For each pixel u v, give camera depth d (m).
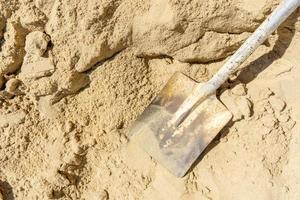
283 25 1.09
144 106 1.24
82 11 1.04
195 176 1.17
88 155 1.23
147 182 1.19
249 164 1.13
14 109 1.22
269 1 1.01
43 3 1.04
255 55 1.18
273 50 1.16
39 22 1.07
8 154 1.22
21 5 1.05
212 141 1.19
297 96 1.15
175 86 1.21
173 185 1.17
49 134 1.23
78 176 1.22
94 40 1.09
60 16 1.05
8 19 1.07
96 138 1.23
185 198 1.15
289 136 1.14
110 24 1.08
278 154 1.13
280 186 1.10
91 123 1.24
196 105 1.18
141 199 1.17
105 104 1.22
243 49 1.03
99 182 1.21
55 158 1.21
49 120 1.23
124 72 1.19
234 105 1.16
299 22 1.07
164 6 1.05
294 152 1.12
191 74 1.22
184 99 1.20
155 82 1.24
